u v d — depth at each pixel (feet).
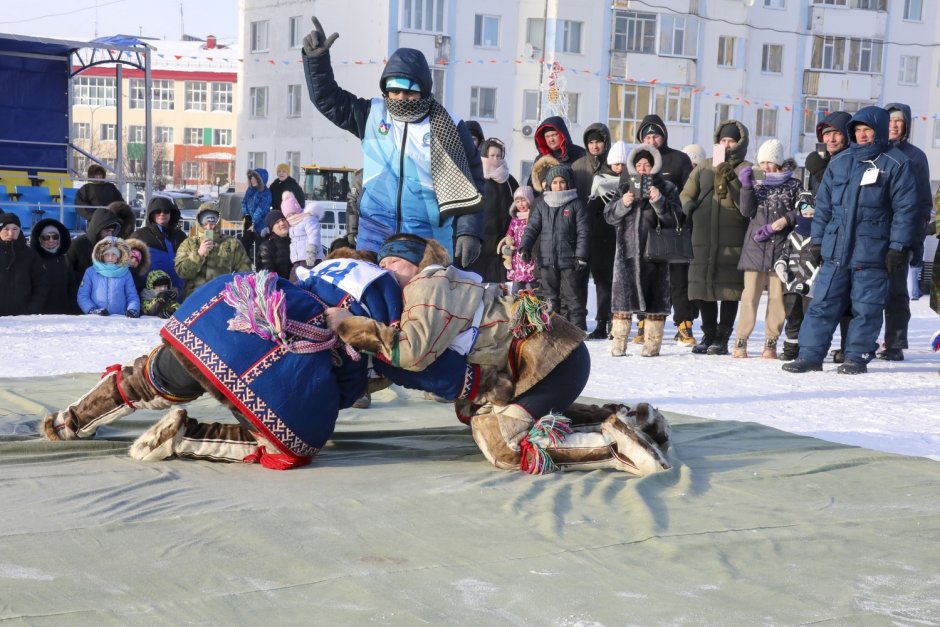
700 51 150.61
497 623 9.62
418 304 15.46
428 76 21.07
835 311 30.89
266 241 45.62
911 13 161.38
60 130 71.97
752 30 153.58
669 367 30.99
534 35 143.84
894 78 161.89
